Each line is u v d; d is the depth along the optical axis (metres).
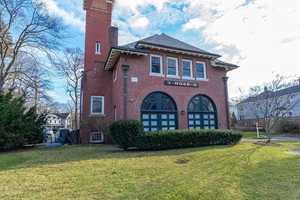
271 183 6.83
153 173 7.78
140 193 5.83
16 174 7.64
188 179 7.04
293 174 7.69
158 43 18.45
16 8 21.02
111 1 23.97
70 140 21.77
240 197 5.77
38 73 25.08
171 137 13.48
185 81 18.80
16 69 23.62
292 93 34.50
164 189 6.12
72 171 7.97
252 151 11.70
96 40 22.66
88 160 9.73
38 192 5.92
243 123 42.03
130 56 17.28
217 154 10.84
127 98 16.53
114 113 19.89
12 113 15.60
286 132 30.66
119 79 17.16
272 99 24.23
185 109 18.36
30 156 11.66
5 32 21.08
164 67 18.25
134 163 9.16
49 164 9.09
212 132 14.86
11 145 15.34
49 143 21.25
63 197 5.58
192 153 11.19
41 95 27.42
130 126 13.14
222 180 7.02
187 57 19.41
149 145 13.05
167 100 18.02
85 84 21.34
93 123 20.58
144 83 17.30
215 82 20.23
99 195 5.71
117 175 7.51
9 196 5.62
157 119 17.27
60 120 59.81
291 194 5.92
